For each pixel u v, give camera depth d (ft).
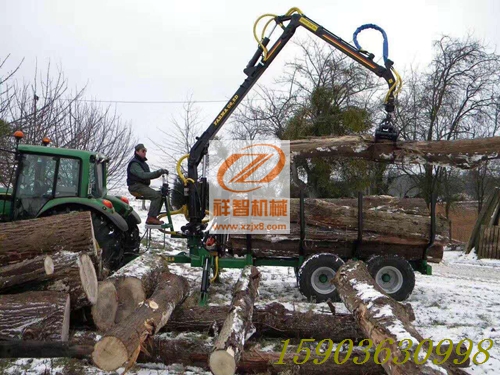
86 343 14.87
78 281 16.43
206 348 15.19
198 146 24.59
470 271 40.06
